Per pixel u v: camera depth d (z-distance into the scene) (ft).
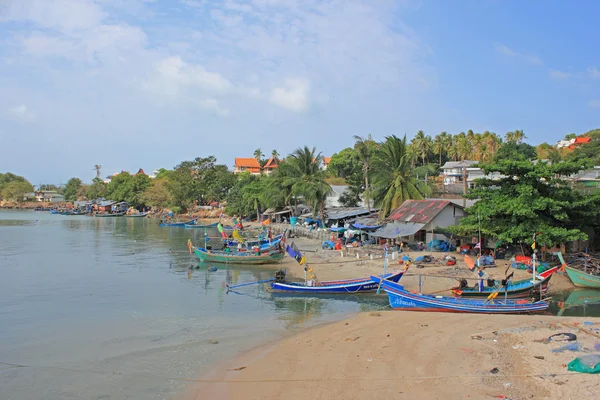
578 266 111.24
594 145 311.68
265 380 52.31
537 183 116.06
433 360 54.65
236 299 99.19
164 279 124.16
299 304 94.22
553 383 45.09
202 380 53.72
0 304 93.91
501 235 113.60
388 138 184.14
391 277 93.15
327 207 271.69
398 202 177.58
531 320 71.72
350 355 58.75
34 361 61.00
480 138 344.49
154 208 499.92
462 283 88.02
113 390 51.52
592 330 63.67
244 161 569.64
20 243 217.36
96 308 90.68
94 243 218.79
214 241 229.66
